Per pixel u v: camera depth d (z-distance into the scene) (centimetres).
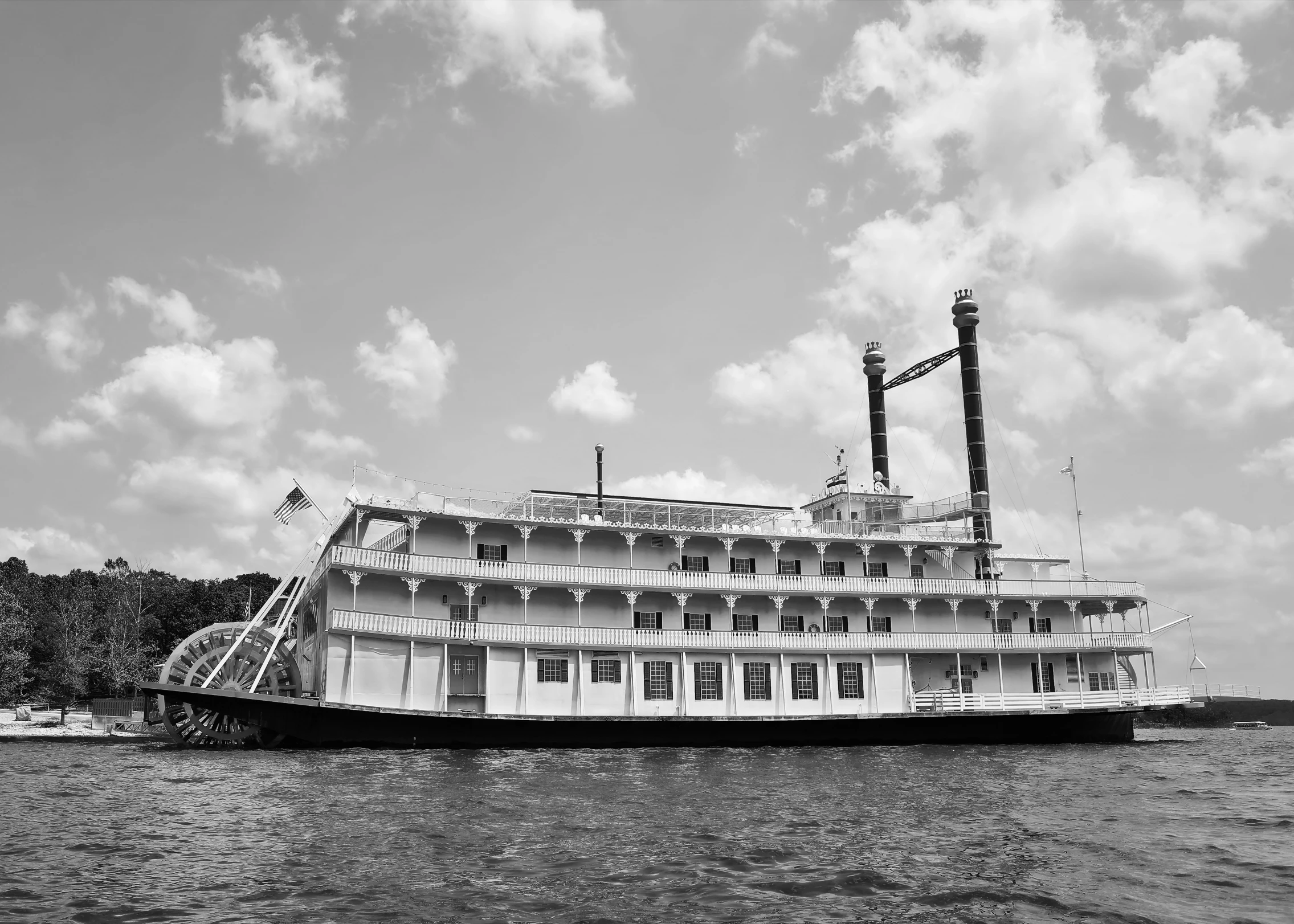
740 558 6606
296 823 2883
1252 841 2756
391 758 4916
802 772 4497
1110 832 2877
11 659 8475
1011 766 4897
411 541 5869
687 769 4600
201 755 5097
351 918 1877
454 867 2308
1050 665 6975
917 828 2917
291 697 5281
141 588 11081
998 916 1945
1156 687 6869
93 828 2797
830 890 2127
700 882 2183
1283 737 9488
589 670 5962
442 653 5653
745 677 6259
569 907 1975
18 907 1931
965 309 8144
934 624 6881
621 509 6384
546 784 3903
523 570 5941
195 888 2091
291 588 8938
